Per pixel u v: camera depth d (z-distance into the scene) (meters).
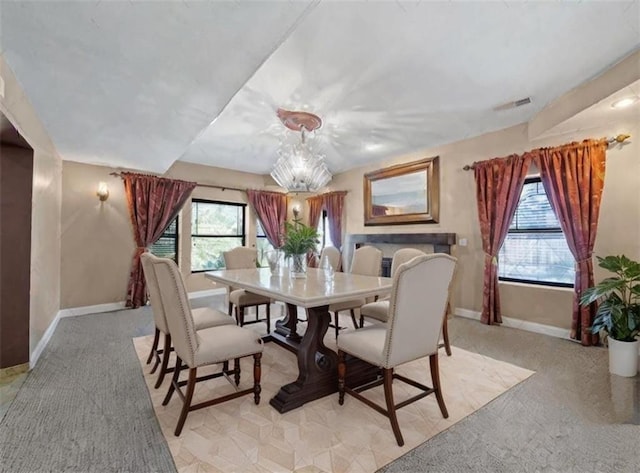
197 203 5.82
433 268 1.77
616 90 2.42
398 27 2.23
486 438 1.70
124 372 2.51
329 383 2.17
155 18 1.72
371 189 5.58
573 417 1.90
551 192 3.39
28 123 2.58
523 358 2.82
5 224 2.55
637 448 1.62
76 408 1.98
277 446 1.63
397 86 3.03
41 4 1.59
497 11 2.07
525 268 3.87
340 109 3.54
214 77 2.31
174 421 1.84
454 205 4.39
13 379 2.39
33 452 1.58
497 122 3.76
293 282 2.54
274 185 6.69
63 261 4.30
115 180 4.74
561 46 2.37
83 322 3.96
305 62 2.67
